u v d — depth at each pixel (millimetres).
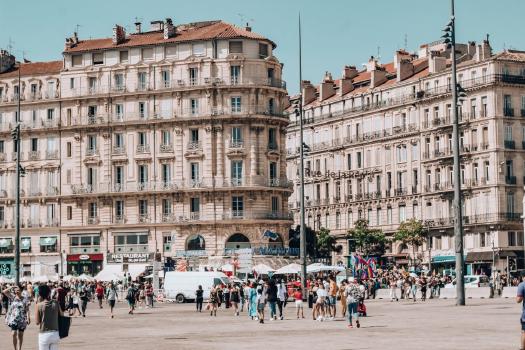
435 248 116812
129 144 107938
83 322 51438
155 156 107000
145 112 107500
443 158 115250
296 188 142000
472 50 124062
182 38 107250
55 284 66438
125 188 107750
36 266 98250
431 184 117938
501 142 109375
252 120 104938
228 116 104438
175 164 106250
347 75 136125
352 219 130875
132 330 42656
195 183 105188
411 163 121250
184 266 91312
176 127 106312
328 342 32250
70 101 110125
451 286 83000
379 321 44219
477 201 111562
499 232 108188
